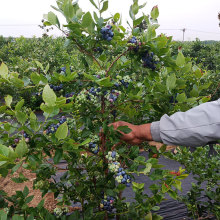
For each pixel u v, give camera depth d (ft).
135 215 5.95
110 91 5.68
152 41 5.78
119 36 5.42
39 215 5.85
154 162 5.11
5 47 37.52
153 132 5.75
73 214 5.63
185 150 9.51
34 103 27.12
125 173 5.12
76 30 5.05
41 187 6.40
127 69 6.68
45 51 33.50
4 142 4.95
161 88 5.80
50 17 5.26
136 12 5.49
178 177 5.17
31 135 4.77
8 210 5.97
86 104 5.54
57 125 5.29
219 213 8.68
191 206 9.05
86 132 5.49
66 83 5.69
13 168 4.40
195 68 7.26
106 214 6.48
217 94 20.74
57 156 4.70
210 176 8.91
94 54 6.03
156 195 5.84
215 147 10.75
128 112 6.36
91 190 6.34
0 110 4.69
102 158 6.10
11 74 5.42
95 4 5.06
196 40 54.54
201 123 5.36
